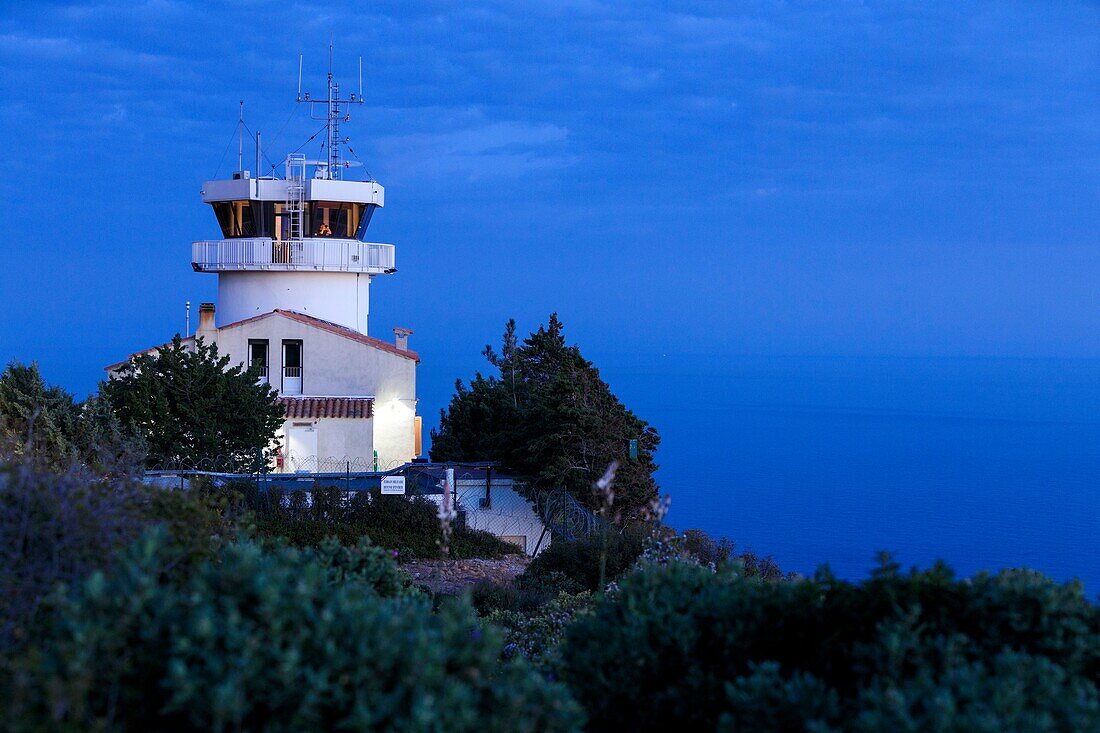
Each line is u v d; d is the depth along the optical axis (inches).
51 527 538.0
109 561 531.2
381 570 700.0
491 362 4040.4
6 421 2076.8
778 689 490.3
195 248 4111.7
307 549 696.4
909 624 514.6
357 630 453.4
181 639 423.5
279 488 2502.5
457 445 3858.3
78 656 416.8
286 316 3668.8
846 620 556.1
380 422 3715.6
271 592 450.0
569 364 2935.5
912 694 450.9
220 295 4180.6
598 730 565.9
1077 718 428.8
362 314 4232.3
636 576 661.9
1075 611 538.9
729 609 575.8
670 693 551.5
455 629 484.7
